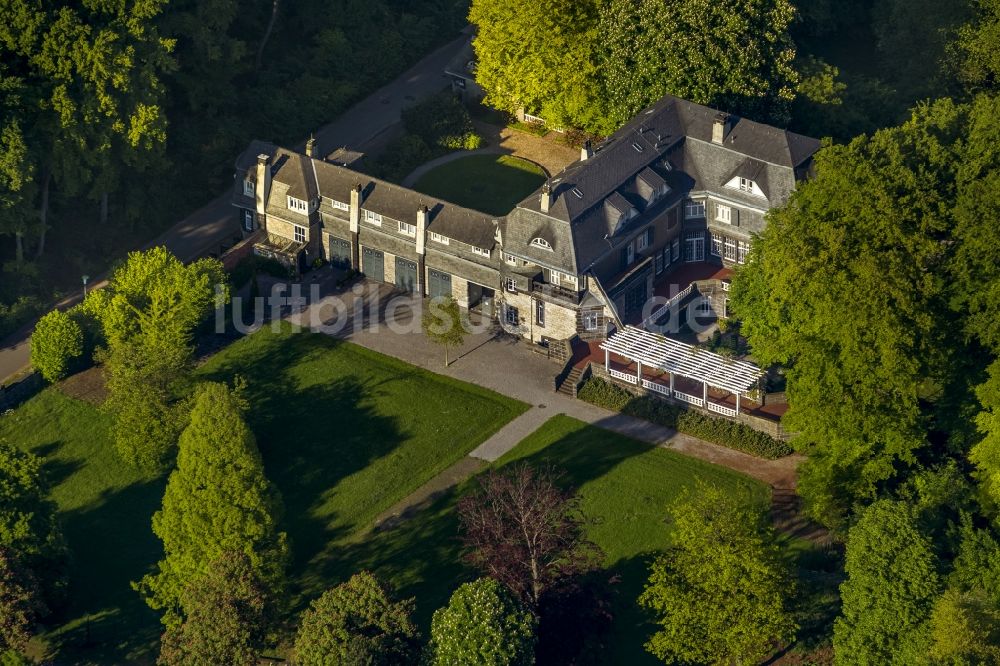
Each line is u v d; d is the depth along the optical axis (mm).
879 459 124625
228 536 121188
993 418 119625
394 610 112688
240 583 115625
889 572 109438
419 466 135875
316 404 142625
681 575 112125
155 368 136875
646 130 152750
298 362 147500
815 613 119062
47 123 153625
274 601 118000
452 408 141750
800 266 124750
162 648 116000
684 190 153375
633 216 148875
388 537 129500
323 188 157625
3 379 146875
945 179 130500
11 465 124188
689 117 154625
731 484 131750
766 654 116625
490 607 110062
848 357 123438
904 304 122312
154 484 135875
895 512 111625
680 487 131625
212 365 147250
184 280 144625
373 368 146625
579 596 114812
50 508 125438
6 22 150375
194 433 123500
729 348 143500
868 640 110500
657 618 119000
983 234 123000
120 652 122062
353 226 156375
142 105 155250
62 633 123750
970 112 139625
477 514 118688
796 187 140750
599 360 145875
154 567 128500
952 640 104000
